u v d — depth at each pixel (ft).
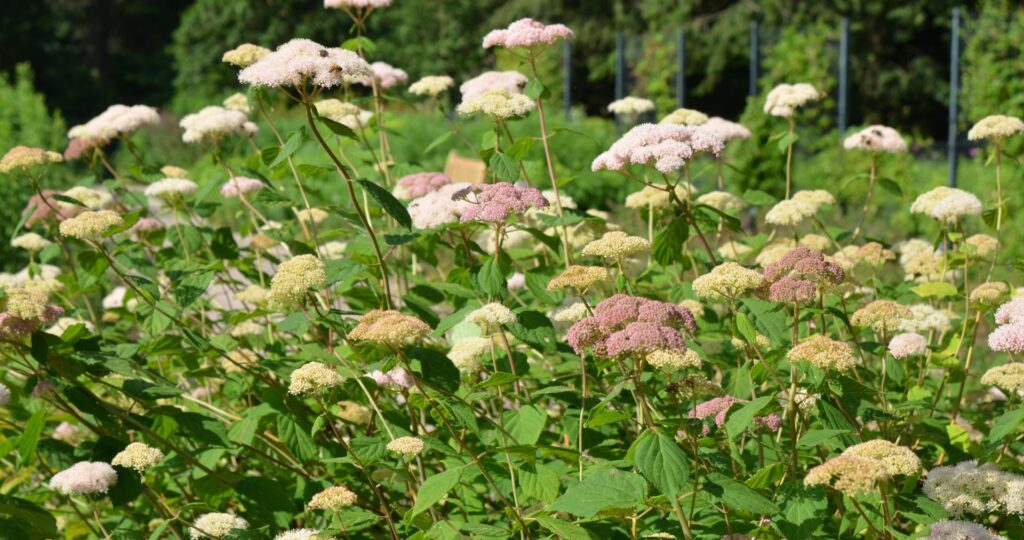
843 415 11.10
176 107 122.42
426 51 130.72
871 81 126.82
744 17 127.75
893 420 12.38
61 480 11.08
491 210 12.61
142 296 13.53
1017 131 15.35
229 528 10.78
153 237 17.74
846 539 11.37
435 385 11.47
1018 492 10.05
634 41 94.53
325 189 47.19
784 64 71.97
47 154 15.10
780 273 11.84
